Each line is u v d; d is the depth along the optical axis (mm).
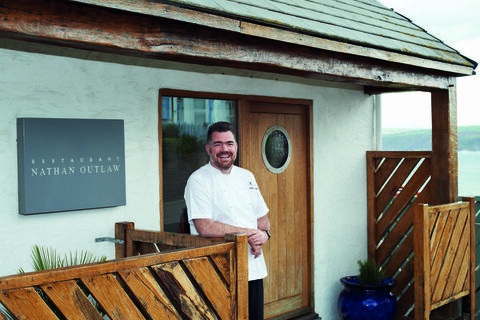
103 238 3506
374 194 5777
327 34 3357
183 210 4180
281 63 3215
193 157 4238
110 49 2418
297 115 5109
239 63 3023
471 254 5051
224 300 2576
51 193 3232
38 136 3178
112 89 3609
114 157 3564
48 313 1932
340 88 5480
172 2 2445
